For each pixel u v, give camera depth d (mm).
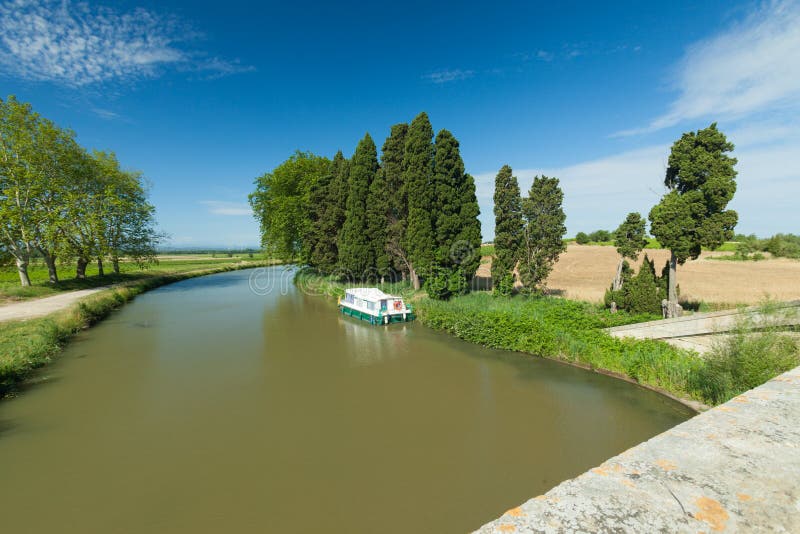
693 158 16766
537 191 23984
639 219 19438
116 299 31594
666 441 2490
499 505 8273
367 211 33719
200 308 31500
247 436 11195
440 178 27000
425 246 27219
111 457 10164
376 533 7570
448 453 10195
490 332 19297
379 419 12117
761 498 1885
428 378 15391
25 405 13164
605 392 13453
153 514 8117
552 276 38312
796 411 2812
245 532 7637
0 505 8383
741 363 10773
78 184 34812
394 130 30734
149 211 42250
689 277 33844
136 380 15430
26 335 17875
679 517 1767
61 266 36000
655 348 14602
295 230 45031
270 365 17250
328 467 9688
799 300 10984
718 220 16219
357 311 27172
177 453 10344
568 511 1851
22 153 30125
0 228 29188
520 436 10914
